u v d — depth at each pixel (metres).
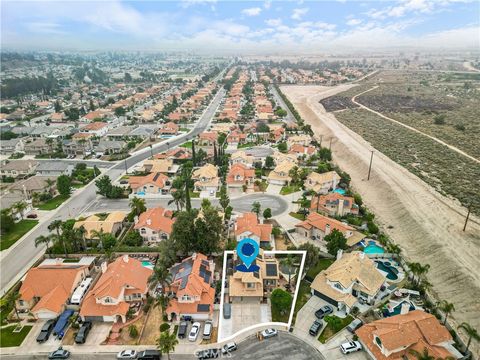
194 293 71.19
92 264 87.88
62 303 73.38
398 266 89.25
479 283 81.56
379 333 60.84
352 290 76.69
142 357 61.91
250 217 104.06
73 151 183.00
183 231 86.38
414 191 132.50
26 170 150.75
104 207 123.56
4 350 64.62
